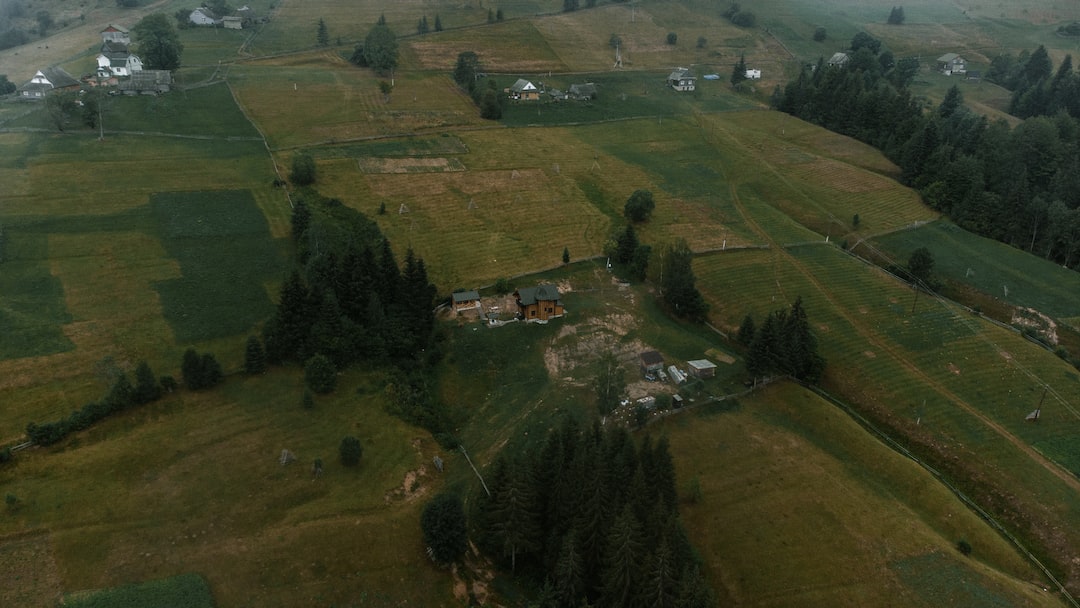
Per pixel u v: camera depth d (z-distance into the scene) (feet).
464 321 346.13
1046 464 281.95
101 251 345.92
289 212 410.11
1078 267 458.91
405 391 290.35
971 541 245.24
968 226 492.13
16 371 263.29
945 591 216.54
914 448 294.87
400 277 327.47
